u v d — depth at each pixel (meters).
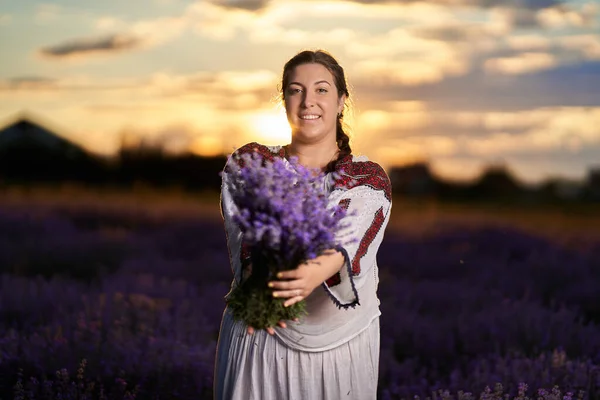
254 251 4.01
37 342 7.00
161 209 23.20
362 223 4.25
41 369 6.46
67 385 6.01
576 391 6.34
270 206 3.86
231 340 4.43
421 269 14.03
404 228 19.42
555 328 8.31
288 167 4.46
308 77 4.49
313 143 4.54
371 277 4.45
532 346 7.98
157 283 11.31
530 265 13.82
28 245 15.07
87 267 14.25
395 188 30.08
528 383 6.43
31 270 13.98
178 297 10.24
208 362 6.82
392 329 8.89
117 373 6.42
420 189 29.92
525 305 9.63
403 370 7.19
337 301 4.14
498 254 15.83
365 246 4.21
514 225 19.92
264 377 4.33
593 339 7.99
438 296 10.91
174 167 32.25
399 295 11.09
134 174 32.41
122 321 8.04
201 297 10.38
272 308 4.05
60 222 19.19
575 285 11.92
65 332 7.49
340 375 4.34
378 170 4.46
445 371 7.56
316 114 4.47
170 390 6.20
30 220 19.11
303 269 3.93
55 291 9.54
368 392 4.45
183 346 7.06
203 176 32.06
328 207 4.22
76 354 6.75
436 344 8.16
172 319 8.48
